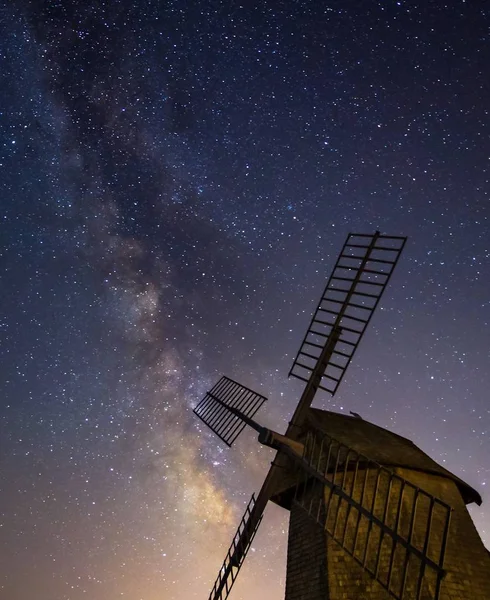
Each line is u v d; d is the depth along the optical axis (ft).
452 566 34.81
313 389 42.27
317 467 35.81
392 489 37.76
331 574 34.94
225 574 38.65
